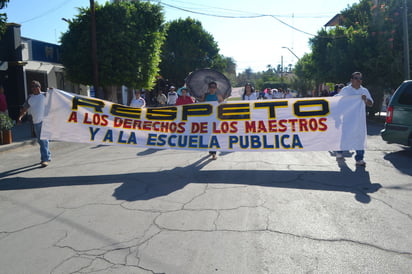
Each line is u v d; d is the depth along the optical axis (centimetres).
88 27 1611
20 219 409
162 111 677
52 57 1895
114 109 677
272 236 340
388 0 1686
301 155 738
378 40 1689
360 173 571
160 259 303
